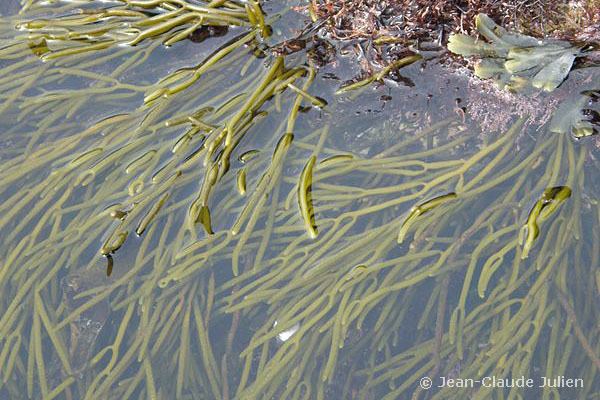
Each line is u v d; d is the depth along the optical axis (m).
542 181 0.83
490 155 0.84
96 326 0.81
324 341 0.80
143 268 0.82
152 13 0.90
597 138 0.83
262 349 0.81
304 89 0.86
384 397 0.79
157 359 0.81
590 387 0.79
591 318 0.81
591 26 0.84
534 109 0.84
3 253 0.82
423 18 0.86
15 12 0.91
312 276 0.81
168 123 0.85
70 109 0.87
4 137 0.86
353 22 0.87
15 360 0.80
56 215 0.83
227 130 0.84
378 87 0.86
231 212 0.83
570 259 0.82
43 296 0.82
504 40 0.85
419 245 0.82
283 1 0.90
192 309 0.82
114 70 0.88
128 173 0.84
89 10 0.90
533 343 0.80
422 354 0.80
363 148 0.85
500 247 0.82
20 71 0.88
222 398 0.80
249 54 0.88
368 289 0.81
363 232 0.82
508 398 0.79
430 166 0.83
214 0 0.89
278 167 0.83
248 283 0.82
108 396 0.79
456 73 0.86
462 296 0.80
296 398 0.79
